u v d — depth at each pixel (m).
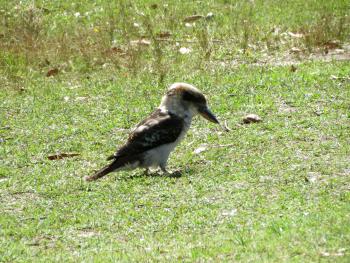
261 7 23.81
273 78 17.95
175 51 20.59
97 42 21.11
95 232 11.55
